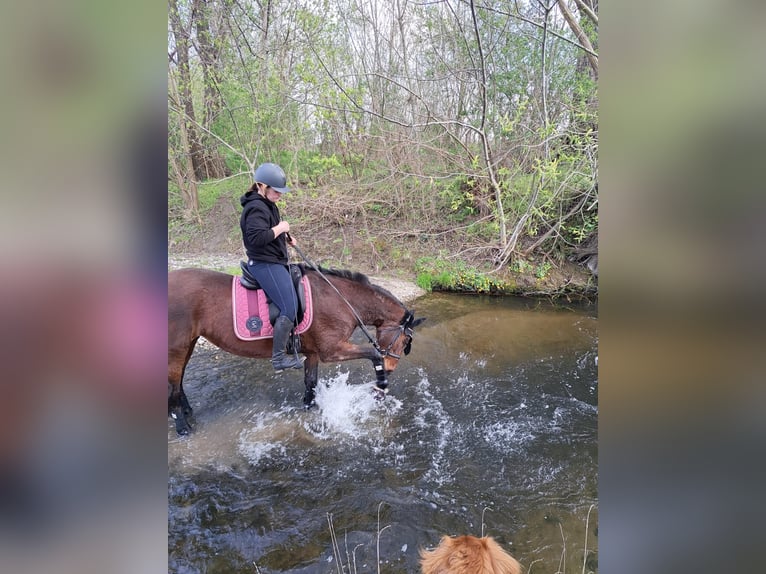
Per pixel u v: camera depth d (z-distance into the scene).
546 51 7.18
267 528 2.48
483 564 1.55
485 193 7.93
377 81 8.05
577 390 4.09
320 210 8.42
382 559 2.31
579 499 2.75
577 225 7.62
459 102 7.93
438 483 2.87
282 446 3.22
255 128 8.53
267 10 7.72
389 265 7.81
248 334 3.16
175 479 2.85
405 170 8.24
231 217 9.01
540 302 6.83
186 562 2.26
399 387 4.12
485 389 4.09
